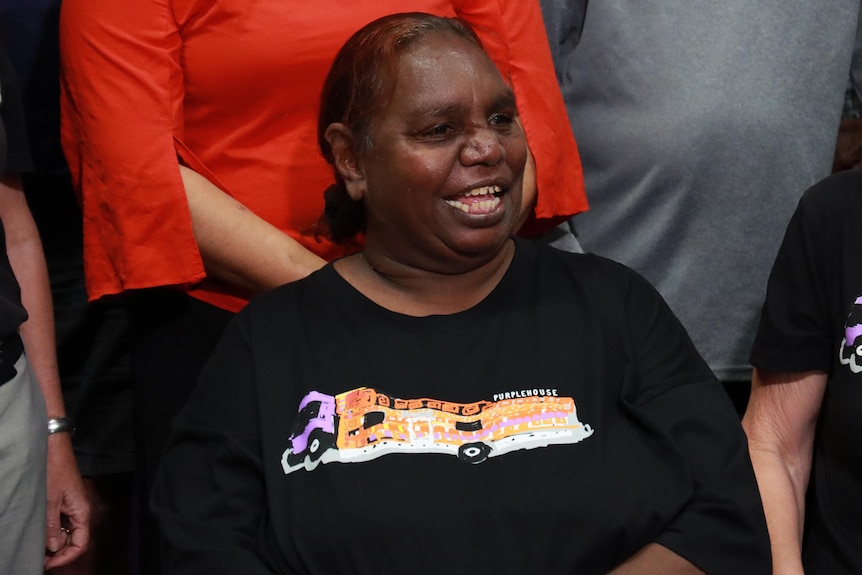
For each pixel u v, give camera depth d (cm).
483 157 299
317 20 392
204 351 407
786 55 463
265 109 399
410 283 320
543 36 442
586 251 484
